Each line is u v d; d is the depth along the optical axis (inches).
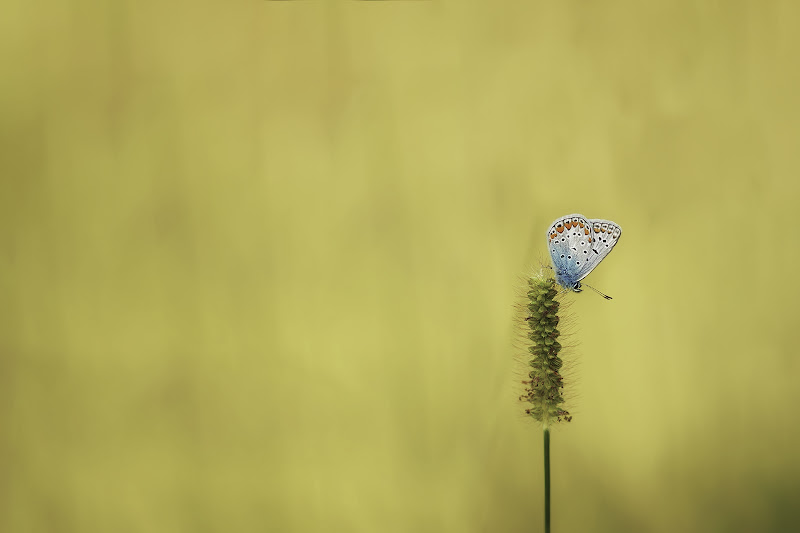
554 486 60.1
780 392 60.1
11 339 60.1
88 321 60.1
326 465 60.1
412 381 60.1
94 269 60.1
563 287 58.9
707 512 60.1
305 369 60.1
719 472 60.1
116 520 60.0
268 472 60.1
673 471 60.1
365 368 60.1
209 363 60.1
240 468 60.1
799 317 60.1
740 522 60.0
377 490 60.0
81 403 60.1
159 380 60.1
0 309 60.1
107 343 60.1
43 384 60.1
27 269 60.1
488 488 60.0
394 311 60.1
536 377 57.9
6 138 60.1
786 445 60.1
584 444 60.1
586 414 60.1
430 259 60.1
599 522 60.0
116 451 60.1
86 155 60.1
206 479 60.1
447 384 60.1
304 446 60.1
